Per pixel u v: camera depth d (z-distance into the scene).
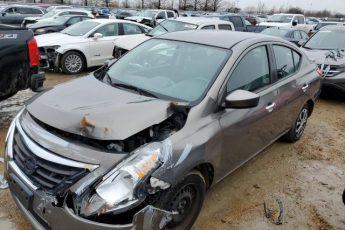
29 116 3.00
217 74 3.36
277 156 4.93
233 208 3.63
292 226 3.44
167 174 2.55
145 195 2.44
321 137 5.82
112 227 2.36
